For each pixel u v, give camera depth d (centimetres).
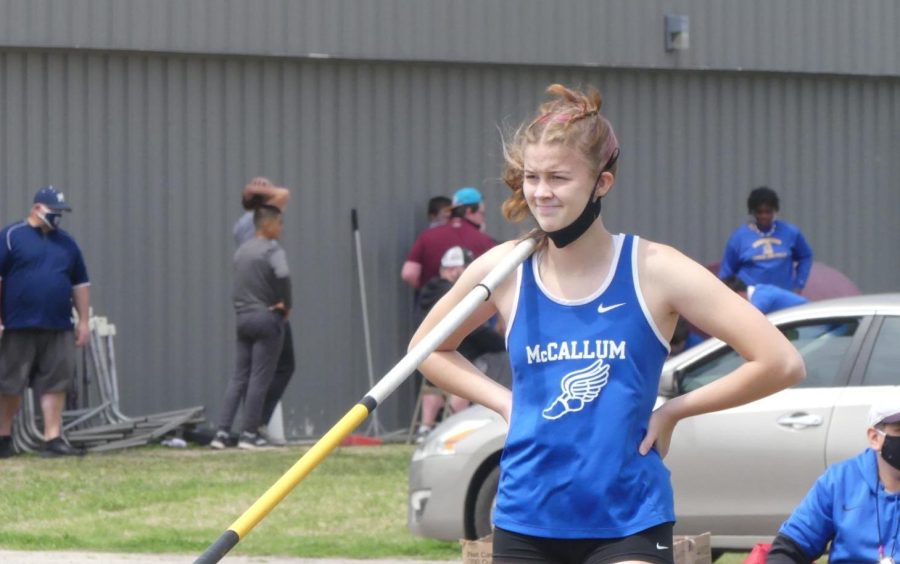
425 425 4700
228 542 1164
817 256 5456
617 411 1243
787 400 2680
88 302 4281
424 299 4375
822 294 4894
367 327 4888
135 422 4478
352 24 4825
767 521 2670
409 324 4953
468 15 4950
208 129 4744
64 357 4194
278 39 4756
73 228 4625
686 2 5206
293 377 4831
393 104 4938
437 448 2847
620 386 1246
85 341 4253
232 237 4766
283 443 4619
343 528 3197
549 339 1264
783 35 5325
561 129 1240
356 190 4900
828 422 2638
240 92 4772
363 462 4169
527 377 1273
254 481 3775
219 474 3881
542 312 1273
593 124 1251
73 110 4622
